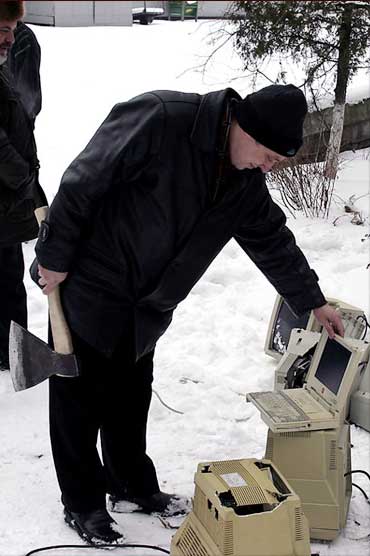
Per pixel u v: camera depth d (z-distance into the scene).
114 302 2.48
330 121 7.20
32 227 3.65
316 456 2.69
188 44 12.05
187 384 3.93
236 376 4.04
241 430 3.49
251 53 6.89
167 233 2.36
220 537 2.24
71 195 2.29
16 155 3.33
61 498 2.87
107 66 10.59
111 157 2.24
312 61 6.75
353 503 2.98
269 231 2.64
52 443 2.69
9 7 2.85
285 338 4.05
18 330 2.58
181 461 3.27
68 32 13.16
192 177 2.29
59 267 2.40
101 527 2.72
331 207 6.21
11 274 3.86
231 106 2.24
